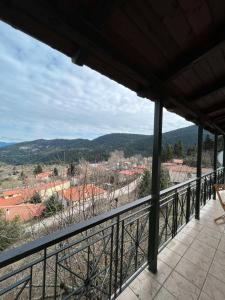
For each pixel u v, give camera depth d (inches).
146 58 63.6
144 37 53.7
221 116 163.3
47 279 124.7
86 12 42.8
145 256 95.2
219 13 51.4
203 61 72.5
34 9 37.2
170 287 77.2
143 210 85.1
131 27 49.2
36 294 119.9
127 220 80.4
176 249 104.5
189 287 77.3
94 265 76.0
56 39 47.8
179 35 55.9
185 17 49.9
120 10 43.6
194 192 152.2
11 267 128.2
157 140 86.9
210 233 123.1
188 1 45.2
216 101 123.4
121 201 203.5
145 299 71.3
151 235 87.3
